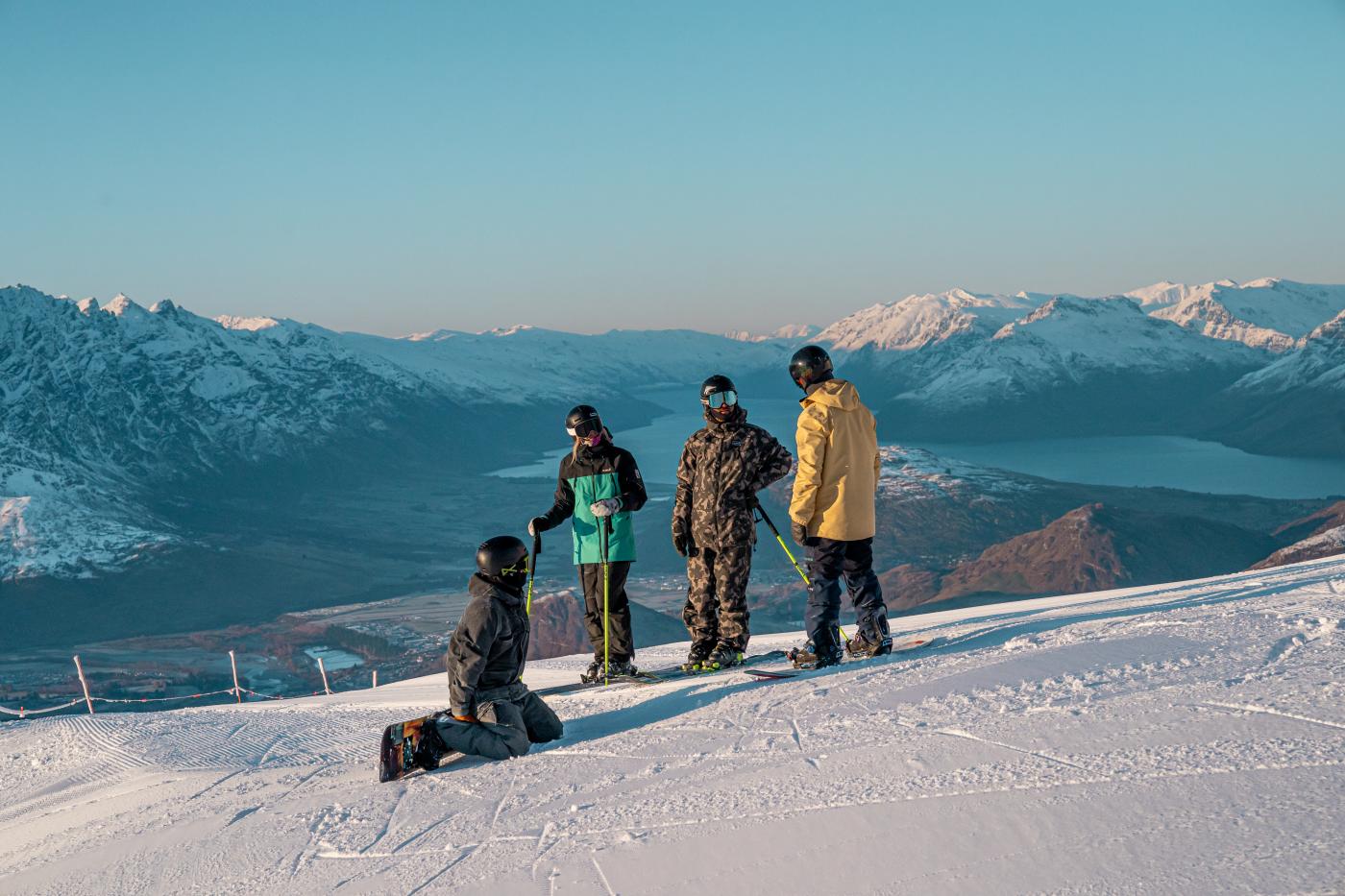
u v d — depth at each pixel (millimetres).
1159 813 2557
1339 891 1979
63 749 8109
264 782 5668
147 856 4371
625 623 7172
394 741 5047
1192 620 5133
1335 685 3396
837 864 2688
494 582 5348
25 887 4367
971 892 2365
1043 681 4207
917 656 5691
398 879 3398
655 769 4133
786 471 6801
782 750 3986
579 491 7117
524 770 4617
